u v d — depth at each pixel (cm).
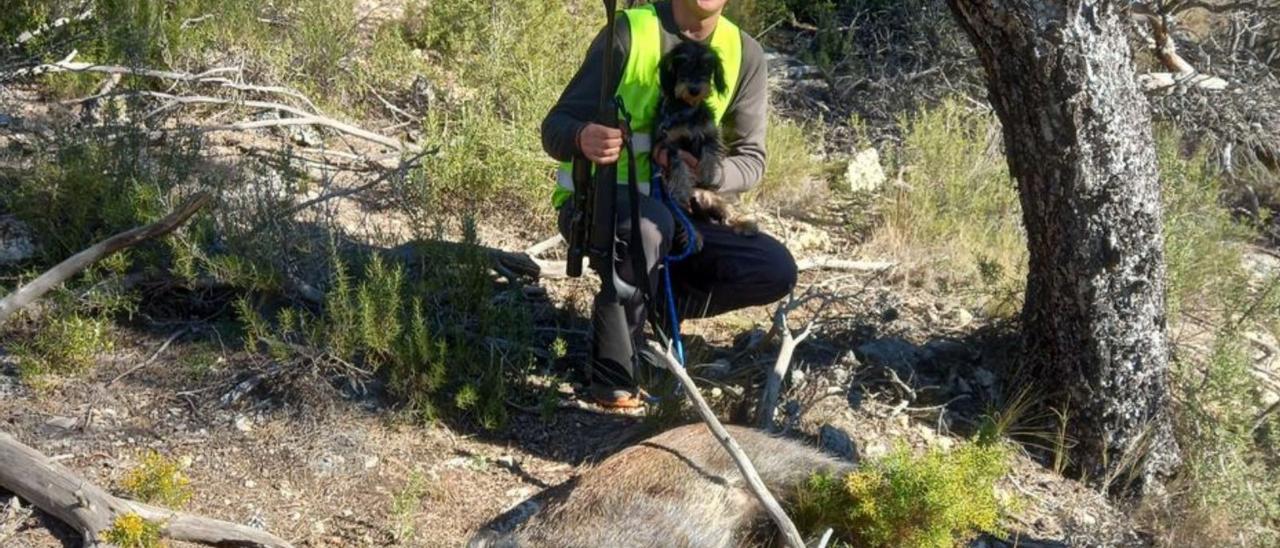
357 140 720
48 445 436
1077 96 479
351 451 453
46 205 534
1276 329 652
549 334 544
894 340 573
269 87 716
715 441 416
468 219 520
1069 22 473
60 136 568
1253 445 532
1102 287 496
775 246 523
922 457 450
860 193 772
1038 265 515
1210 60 909
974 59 921
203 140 666
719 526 392
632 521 384
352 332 482
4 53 701
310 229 545
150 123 641
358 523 420
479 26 817
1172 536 477
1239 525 484
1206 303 652
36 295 451
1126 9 486
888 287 644
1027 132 495
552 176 681
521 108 717
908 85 917
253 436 455
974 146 782
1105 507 496
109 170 549
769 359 545
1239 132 882
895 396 539
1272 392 591
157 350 497
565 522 384
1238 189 873
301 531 412
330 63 771
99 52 725
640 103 496
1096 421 508
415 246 536
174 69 727
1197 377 574
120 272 513
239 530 396
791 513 413
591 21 868
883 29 982
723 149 504
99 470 427
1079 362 507
